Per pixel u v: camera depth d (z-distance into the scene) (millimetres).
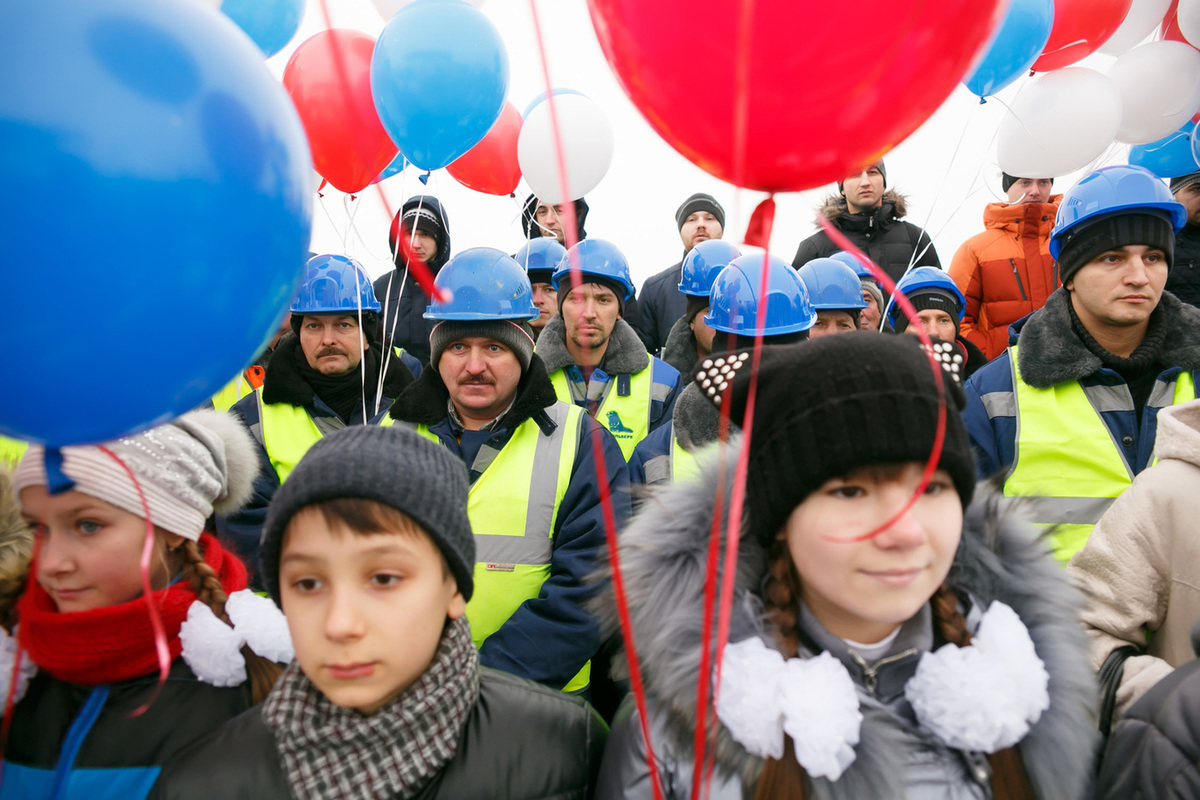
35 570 1229
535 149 2518
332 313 2594
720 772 1043
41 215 660
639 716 1135
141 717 1282
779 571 1112
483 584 2025
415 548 1061
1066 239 2195
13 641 1324
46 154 652
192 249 730
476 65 1827
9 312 689
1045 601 1120
